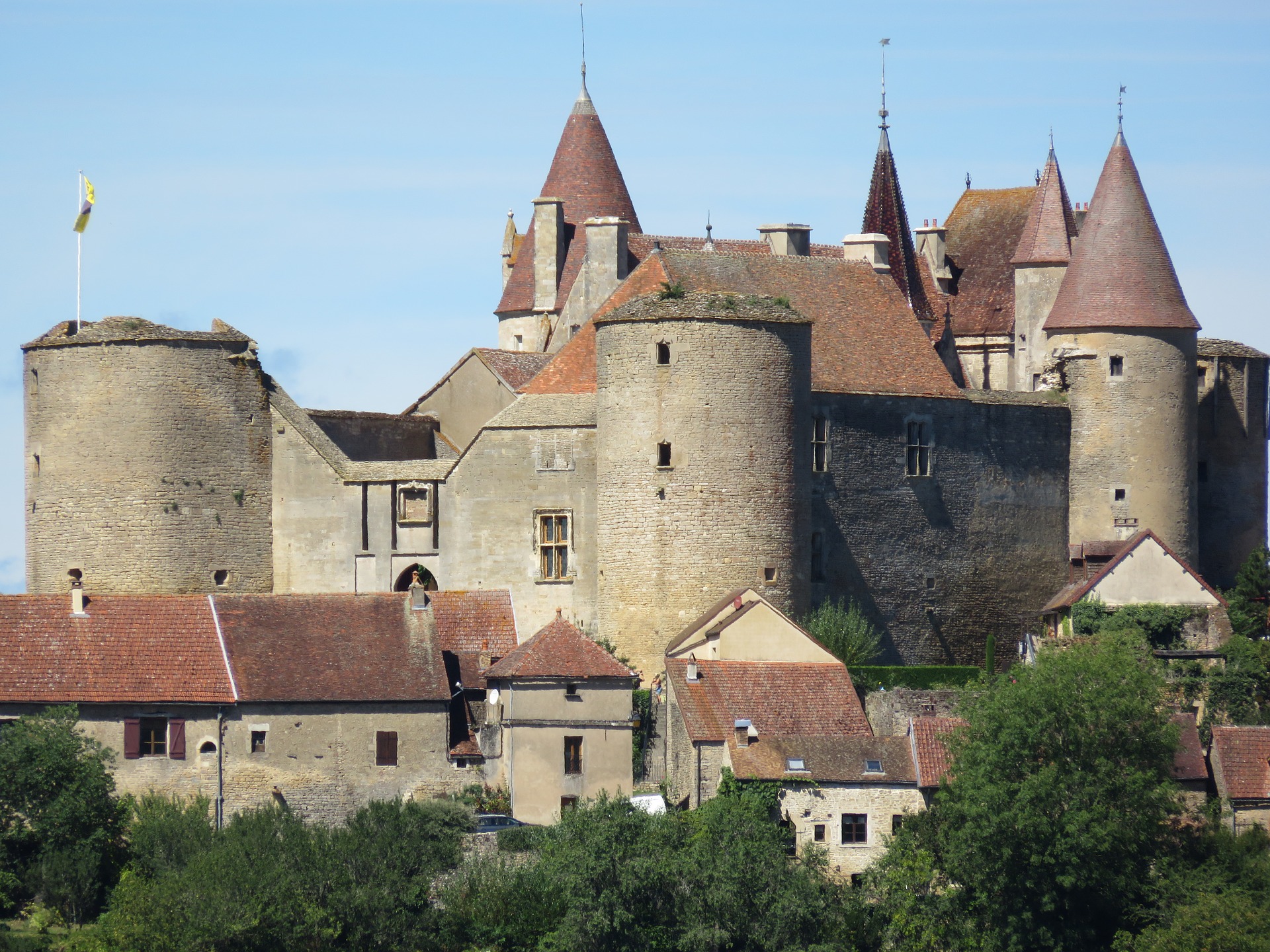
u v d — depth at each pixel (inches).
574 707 7022.6
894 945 6466.5
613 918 6269.7
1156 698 6815.9
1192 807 6968.5
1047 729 6678.2
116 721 7022.6
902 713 7239.2
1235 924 6328.7
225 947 6151.6
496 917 6338.6
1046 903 6437.0
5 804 6628.9
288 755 7037.4
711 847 6427.2
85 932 6269.7
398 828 6540.4
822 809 6781.5
